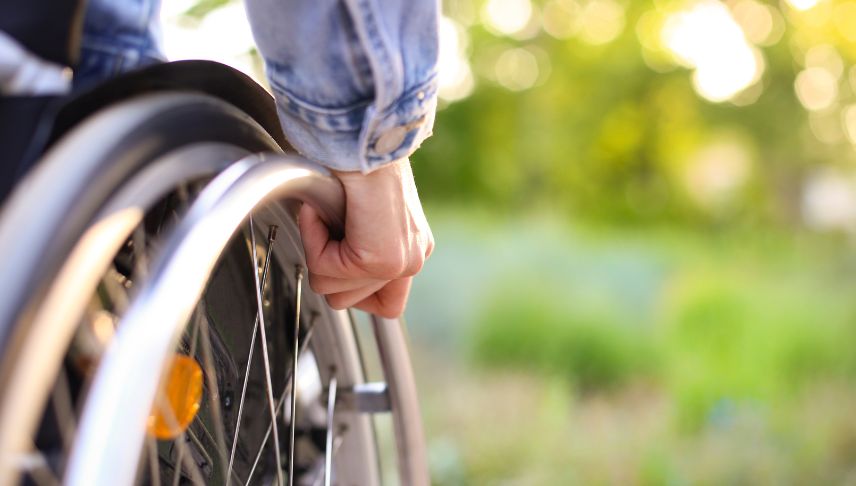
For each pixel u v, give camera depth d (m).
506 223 11.66
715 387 4.33
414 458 1.36
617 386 4.89
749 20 17.44
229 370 1.08
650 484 3.32
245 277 1.11
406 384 1.33
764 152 18.78
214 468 1.03
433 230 10.22
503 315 5.27
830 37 17.06
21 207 0.65
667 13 17.27
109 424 0.62
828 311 5.84
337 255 1.11
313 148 1.01
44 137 0.71
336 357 1.30
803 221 18.08
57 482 0.72
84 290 0.65
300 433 1.28
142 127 0.75
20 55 0.77
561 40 17.83
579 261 8.34
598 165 19.17
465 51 17.67
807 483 3.42
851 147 18.47
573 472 3.34
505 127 18.91
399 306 1.24
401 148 1.02
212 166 0.85
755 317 5.52
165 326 0.67
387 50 0.95
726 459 3.55
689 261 9.57
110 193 0.70
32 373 0.60
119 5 0.96
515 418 3.81
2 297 0.61
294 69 0.97
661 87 18.41
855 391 4.59
